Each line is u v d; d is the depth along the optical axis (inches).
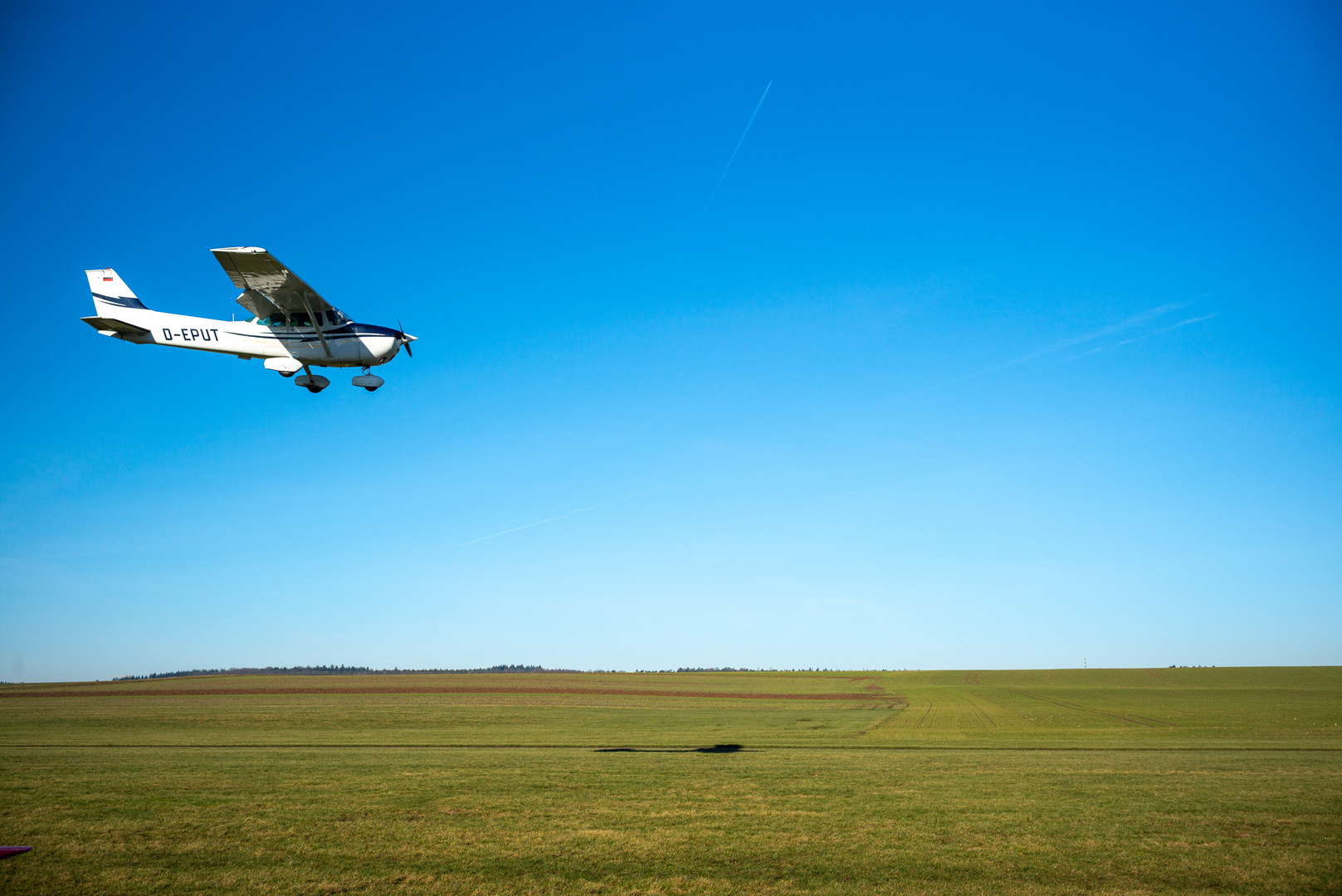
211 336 904.9
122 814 543.8
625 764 840.9
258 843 470.3
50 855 443.8
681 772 771.4
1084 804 575.8
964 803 585.0
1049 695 2785.4
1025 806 572.4
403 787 661.3
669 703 2447.1
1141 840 468.1
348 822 523.2
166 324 906.1
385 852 452.8
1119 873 405.1
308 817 537.0
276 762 858.1
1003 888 386.0
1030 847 455.5
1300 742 1109.7
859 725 1594.5
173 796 613.6
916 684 3732.8
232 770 772.0
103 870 416.8
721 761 876.6
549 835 490.0
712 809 570.3
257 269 799.1
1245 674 3949.3
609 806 578.6
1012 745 1109.1
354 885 396.2
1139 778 698.2
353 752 989.2
